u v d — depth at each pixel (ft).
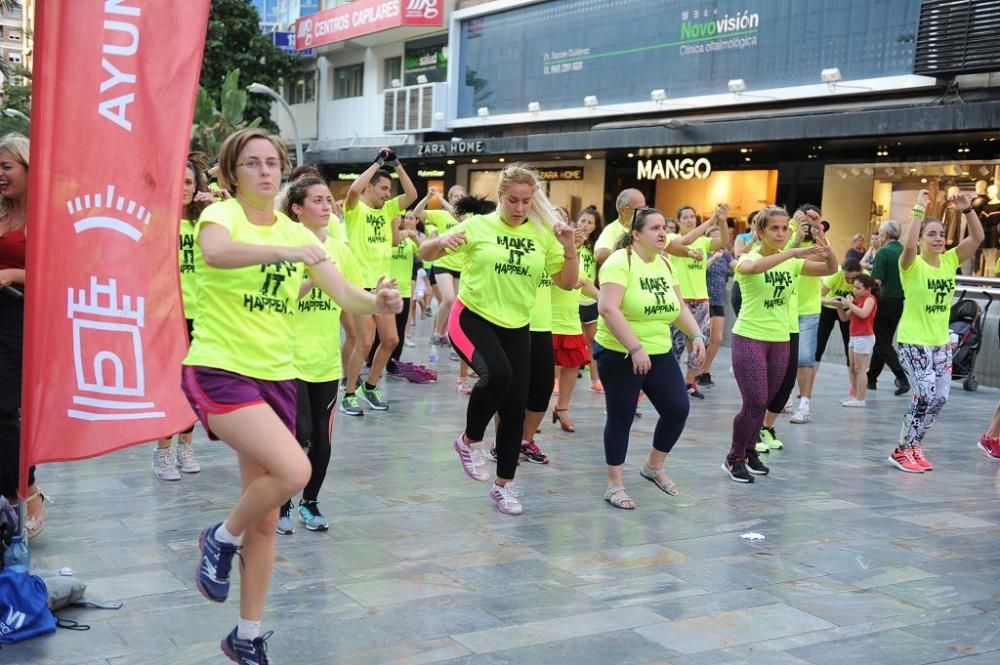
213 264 10.62
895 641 13.62
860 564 17.07
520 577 15.72
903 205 55.06
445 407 31.58
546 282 22.65
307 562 16.08
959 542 18.65
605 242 31.12
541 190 18.92
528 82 77.25
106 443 13.01
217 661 12.16
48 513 18.35
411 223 30.53
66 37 12.41
